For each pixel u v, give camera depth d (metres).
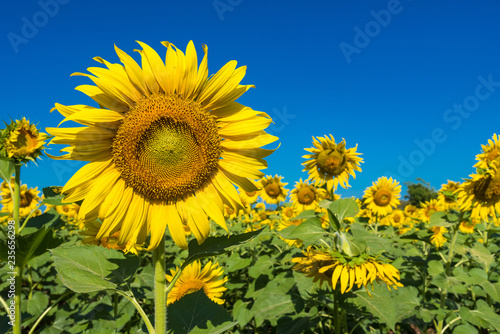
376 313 0.64
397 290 0.91
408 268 1.02
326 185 1.22
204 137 0.45
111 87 0.41
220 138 0.48
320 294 0.72
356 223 0.94
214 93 0.46
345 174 1.37
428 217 1.65
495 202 0.90
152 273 1.02
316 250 0.68
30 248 0.63
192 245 0.45
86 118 0.40
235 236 0.45
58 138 0.40
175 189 0.45
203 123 0.45
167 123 0.45
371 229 1.48
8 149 0.68
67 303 1.17
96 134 0.42
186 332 0.45
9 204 1.29
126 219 0.44
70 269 0.43
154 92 0.45
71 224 1.86
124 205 0.44
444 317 0.83
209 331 0.43
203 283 0.79
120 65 0.43
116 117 0.42
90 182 0.43
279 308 0.76
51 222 0.74
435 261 0.90
